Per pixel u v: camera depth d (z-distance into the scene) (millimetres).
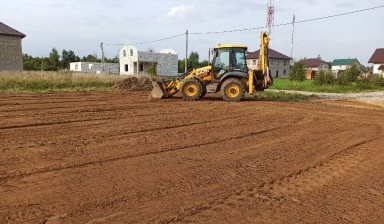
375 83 35281
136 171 5840
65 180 5324
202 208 4566
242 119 11391
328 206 4801
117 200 4684
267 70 17094
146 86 23859
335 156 7246
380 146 8180
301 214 4523
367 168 6504
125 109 13109
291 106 15445
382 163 6828
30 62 62875
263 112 13195
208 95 19391
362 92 29391
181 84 16500
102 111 12406
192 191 5094
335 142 8438
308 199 5012
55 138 7969
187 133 8914
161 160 6492
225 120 11109
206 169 6074
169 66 60281
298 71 47344
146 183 5324
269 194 5133
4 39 34938
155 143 7734
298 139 8633
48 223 3996
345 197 5133
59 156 6512
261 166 6367
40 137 8047
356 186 5582
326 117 12453
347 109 15328
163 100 16453
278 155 7113
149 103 15180
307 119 11812
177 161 6465
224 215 4398
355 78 35906
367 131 9961
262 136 8859
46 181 5262
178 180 5500
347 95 25062
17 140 7699
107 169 5887
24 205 4445
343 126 10688
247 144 7953
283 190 5309
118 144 7547
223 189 5223
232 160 6652
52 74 25266
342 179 5887
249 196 5023
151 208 4492
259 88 17375
